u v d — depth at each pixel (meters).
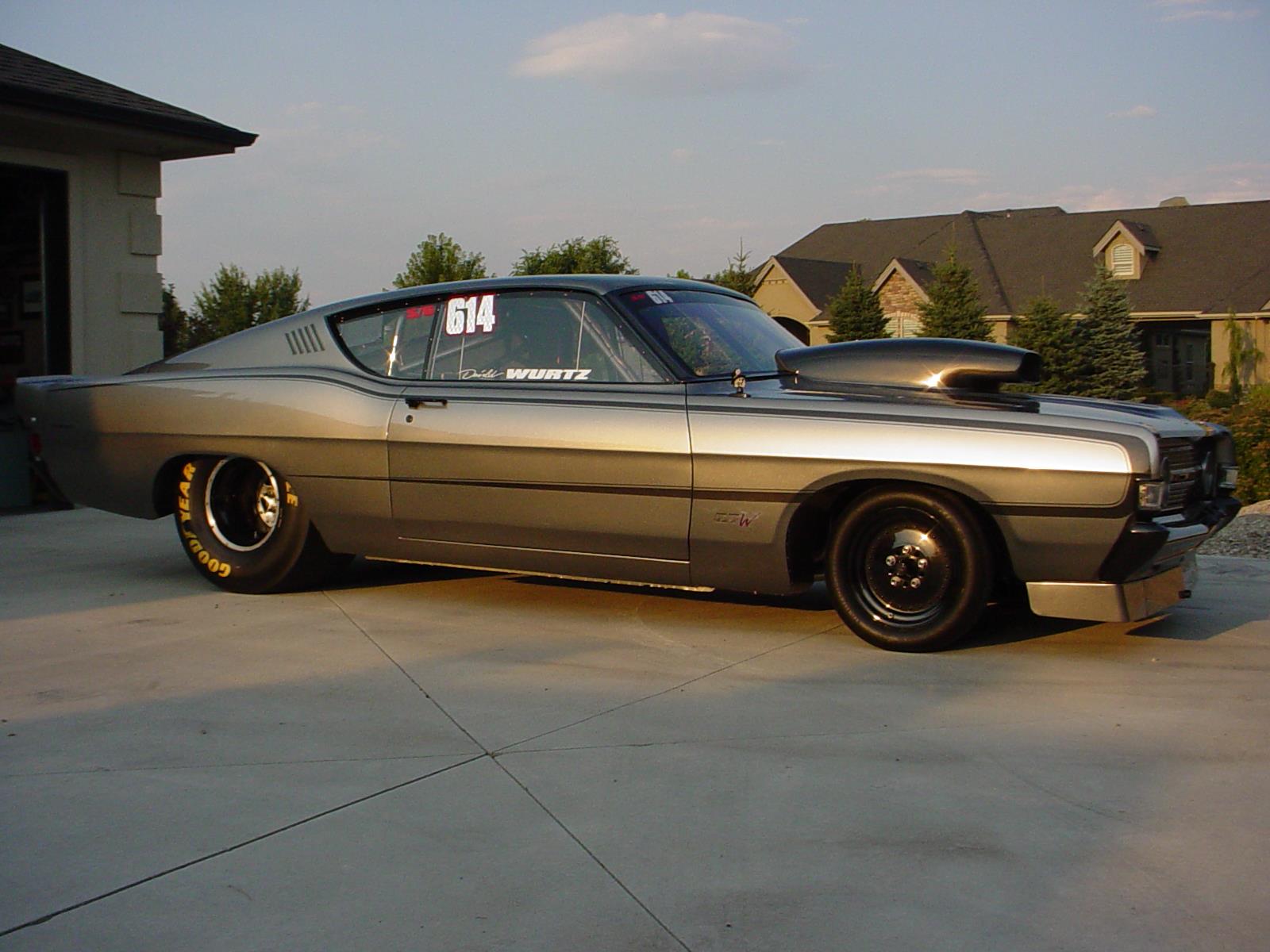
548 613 5.67
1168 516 4.73
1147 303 31.56
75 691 4.45
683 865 3.04
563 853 3.11
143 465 6.21
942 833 3.22
